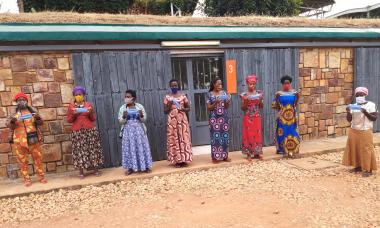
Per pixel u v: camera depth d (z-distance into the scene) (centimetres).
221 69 753
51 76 599
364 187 486
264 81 750
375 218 381
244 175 566
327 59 817
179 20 772
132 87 648
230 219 396
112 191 517
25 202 485
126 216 421
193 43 673
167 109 605
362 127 529
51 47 586
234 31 710
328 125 836
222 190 501
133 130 572
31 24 613
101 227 392
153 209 441
